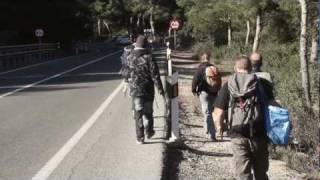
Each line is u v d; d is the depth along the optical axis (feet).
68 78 89.81
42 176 28.50
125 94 59.88
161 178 28.09
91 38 336.90
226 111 24.49
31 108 53.88
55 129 41.88
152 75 35.58
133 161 31.50
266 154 24.40
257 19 110.52
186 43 251.19
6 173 29.14
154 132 37.40
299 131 37.04
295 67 79.41
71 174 28.89
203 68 40.98
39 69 114.01
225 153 37.09
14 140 37.76
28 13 210.38
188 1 225.76
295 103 46.68
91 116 48.24
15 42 214.48
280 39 110.63
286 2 102.89
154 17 406.00
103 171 29.45
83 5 235.20
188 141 40.16
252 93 23.66
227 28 170.40
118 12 433.89
